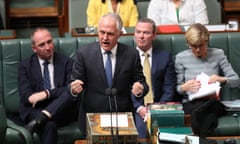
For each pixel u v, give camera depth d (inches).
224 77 467.8
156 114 371.2
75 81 407.5
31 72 458.0
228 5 742.5
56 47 478.6
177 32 498.9
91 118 355.6
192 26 463.5
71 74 444.5
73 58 474.9
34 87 458.9
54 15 746.8
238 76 488.4
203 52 465.1
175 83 474.0
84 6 623.2
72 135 443.8
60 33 735.1
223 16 691.4
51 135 428.1
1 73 473.7
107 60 420.8
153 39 473.4
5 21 700.0
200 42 455.2
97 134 327.6
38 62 460.8
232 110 455.8
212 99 433.7
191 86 456.4
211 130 410.9
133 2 600.1
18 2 740.0
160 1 575.8
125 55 423.2
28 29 745.0
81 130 427.5
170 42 488.1
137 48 474.9
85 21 624.1
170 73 472.7
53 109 433.1
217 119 437.1
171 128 367.9
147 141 385.7
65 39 482.0
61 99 436.1
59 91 450.3
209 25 519.2
